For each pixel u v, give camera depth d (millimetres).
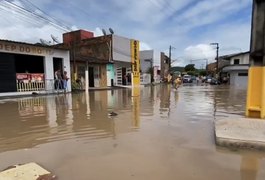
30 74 17062
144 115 9102
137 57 34125
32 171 3908
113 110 10344
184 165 4223
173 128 6906
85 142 5578
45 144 5465
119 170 4020
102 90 23375
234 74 41125
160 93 20125
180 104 12469
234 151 4934
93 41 30062
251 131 5652
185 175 3840
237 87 31062
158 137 5949
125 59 31531
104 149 5062
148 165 4219
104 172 3945
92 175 3838
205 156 4656
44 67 17953
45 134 6328
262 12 6930
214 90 24344
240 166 4199
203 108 10953
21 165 4191
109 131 6594
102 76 27609
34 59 18984
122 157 4594
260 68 7016
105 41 29141
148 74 40688
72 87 20453
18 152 4957
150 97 16406
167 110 10352
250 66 7164
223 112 9773
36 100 14258
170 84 40094
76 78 22500
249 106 7238
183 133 6324
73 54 22672
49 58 18172
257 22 7016
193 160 4453
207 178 3742
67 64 19766
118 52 30188
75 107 11281
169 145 5305
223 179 3713
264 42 6871
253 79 7137
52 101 13766
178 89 26359
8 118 8547
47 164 4289
